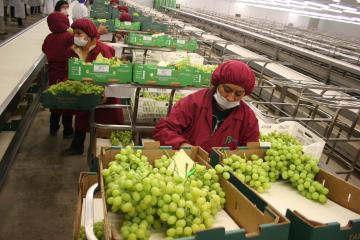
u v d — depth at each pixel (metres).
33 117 3.98
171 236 0.87
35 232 2.29
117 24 5.52
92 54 2.86
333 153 3.14
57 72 3.32
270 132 2.04
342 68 4.20
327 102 2.69
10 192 2.67
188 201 0.92
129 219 0.89
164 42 4.29
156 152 1.20
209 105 1.68
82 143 3.30
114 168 1.01
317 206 1.17
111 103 2.92
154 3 14.09
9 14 5.79
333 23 11.54
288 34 7.27
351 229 0.87
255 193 0.98
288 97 4.18
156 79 2.46
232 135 1.70
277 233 0.80
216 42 5.36
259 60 4.08
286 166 1.30
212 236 0.75
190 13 10.37
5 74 2.92
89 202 1.03
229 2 14.55
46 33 5.12
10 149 2.94
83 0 6.30
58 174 2.98
